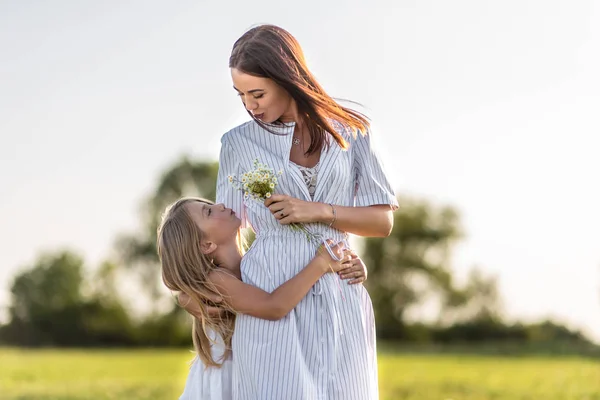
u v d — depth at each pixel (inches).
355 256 164.4
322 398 157.2
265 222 163.6
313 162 162.9
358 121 163.2
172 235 166.7
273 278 159.9
